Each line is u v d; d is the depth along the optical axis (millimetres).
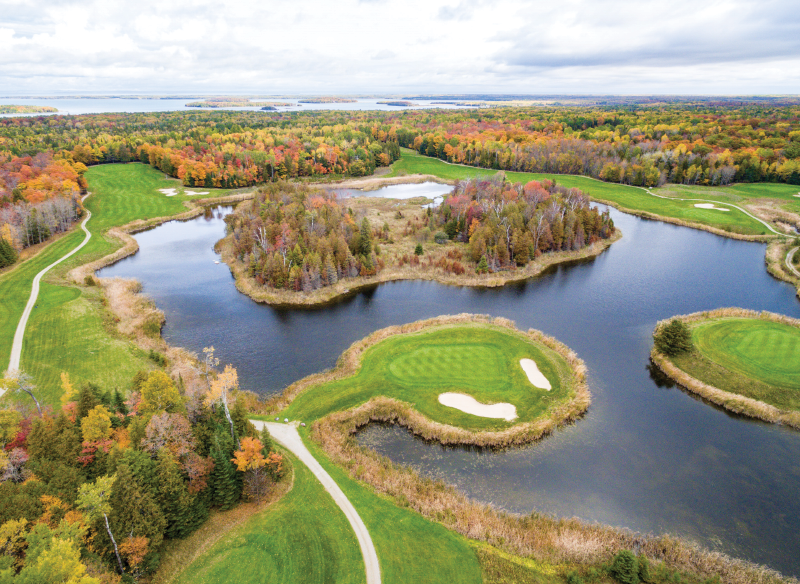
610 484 40000
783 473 41188
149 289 82562
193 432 37281
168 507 32750
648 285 83688
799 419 46219
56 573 23672
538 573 31312
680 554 32531
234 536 33969
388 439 45938
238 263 92250
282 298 78000
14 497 29156
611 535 34344
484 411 48531
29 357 57438
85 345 60250
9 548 26750
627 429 46781
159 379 37844
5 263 87375
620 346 62906
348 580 30688
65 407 39469
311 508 36500
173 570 31172
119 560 29266
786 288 81312
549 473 41312
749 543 34406
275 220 100062
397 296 80312
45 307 70625
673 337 57281
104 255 97062
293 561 32062
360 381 53594
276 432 45406
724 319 65562
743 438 45531
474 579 30781
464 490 39531
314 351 62250
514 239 91562
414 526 35000
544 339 62312
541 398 50281
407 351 59469
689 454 43438
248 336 66250
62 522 26703
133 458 31875
